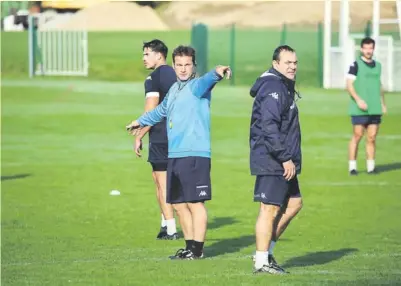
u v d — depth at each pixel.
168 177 32.56
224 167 60.47
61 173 57.69
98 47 182.25
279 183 29.08
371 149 57.25
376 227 40.12
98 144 72.38
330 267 31.33
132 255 33.88
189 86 32.06
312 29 196.12
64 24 185.50
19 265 31.98
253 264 31.08
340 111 93.75
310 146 70.44
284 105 29.00
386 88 117.31
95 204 46.59
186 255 32.84
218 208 45.38
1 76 145.75
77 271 30.80
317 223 41.09
